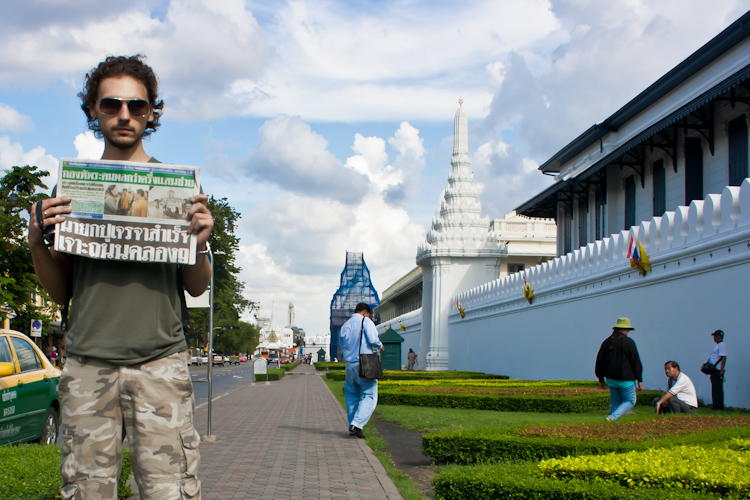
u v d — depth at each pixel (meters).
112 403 3.33
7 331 9.83
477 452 7.64
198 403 19.36
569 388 18.47
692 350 15.97
